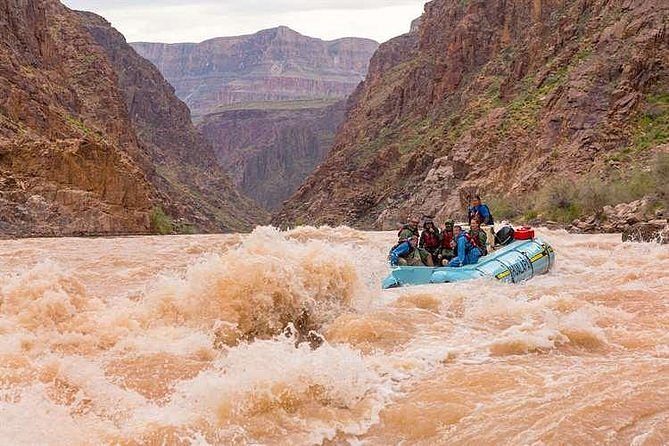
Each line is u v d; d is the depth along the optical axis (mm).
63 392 7402
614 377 7016
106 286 15227
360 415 6617
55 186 39000
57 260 20312
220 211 151000
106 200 41062
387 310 10742
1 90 47312
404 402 6848
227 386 6871
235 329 9422
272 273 9789
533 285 13312
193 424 6367
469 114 70938
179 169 159875
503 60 77125
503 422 6125
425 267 13852
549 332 8844
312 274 10289
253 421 6426
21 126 46344
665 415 5875
